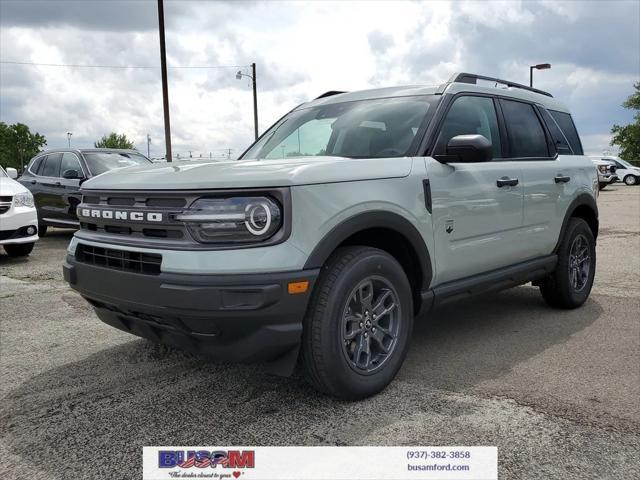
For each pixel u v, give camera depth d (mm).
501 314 5152
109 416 3123
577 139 5602
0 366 3965
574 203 5109
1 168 9727
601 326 4742
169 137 19781
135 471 2580
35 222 8570
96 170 10461
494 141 4352
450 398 3260
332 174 3057
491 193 4062
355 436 2832
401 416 3039
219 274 2754
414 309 3678
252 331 2834
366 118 4074
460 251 3832
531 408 3117
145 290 2912
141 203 3088
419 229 3480
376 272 3213
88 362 4000
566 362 3855
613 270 7297
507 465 2543
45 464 2652
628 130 63719
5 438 2906
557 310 5289
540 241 4695
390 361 3344
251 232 2789
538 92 5309
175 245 2887
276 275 2779
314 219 2914
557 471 2494
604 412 3062
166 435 2898
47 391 3490
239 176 2887
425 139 3721
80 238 3457
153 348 4258
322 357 2998
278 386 3477
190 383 3561
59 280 7117
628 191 28000
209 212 2807
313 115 4445
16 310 5562
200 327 2830
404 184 3404
